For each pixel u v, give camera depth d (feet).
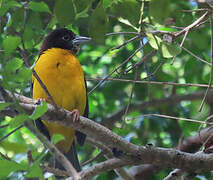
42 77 33.30
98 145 34.58
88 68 51.29
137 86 48.42
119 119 46.21
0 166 20.86
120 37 40.63
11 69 20.13
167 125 46.55
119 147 26.58
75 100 34.53
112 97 50.39
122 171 36.24
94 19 24.31
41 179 21.02
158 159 27.43
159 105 47.01
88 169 29.35
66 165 17.95
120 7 26.61
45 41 37.68
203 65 44.39
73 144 35.76
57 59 34.01
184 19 33.12
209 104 46.16
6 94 22.29
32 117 19.77
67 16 25.21
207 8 27.50
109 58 49.62
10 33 31.01
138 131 43.93
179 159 27.58
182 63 51.65
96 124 25.99
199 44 30.66
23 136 36.24
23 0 33.68
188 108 48.16
